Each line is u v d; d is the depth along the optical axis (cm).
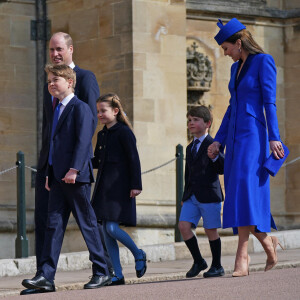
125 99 3497
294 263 2350
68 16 3741
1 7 3828
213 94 3888
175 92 3572
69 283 2109
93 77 2070
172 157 3550
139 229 3453
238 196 1872
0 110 3806
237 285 1689
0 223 3712
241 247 1892
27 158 3828
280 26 4084
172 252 2825
